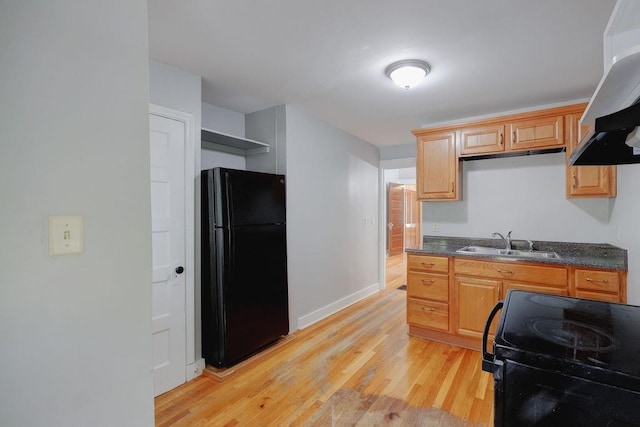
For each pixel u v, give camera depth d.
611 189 2.54
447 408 1.94
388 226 8.20
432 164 3.30
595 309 1.17
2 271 0.80
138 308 1.04
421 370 2.42
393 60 2.21
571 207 2.93
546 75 2.43
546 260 2.48
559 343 0.88
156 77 2.18
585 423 0.76
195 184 2.40
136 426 1.03
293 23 1.78
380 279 5.04
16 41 0.82
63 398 0.89
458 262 2.85
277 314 2.89
